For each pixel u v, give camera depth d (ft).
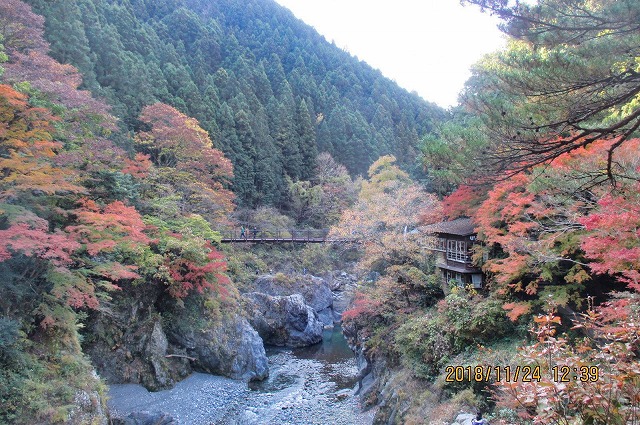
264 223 131.85
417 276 64.69
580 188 27.37
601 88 21.63
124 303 62.54
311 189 153.99
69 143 54.03
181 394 61.77
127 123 111.86
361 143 195.52
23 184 37.99
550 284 47.39
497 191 44.09
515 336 46.80
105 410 44.70
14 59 57.21
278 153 166.20
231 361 71.51
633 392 14.69
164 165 96.58
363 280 86.43
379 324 69.15
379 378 59.82
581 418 15.97
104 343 59.77
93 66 110.01
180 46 197.88
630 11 18.88
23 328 41.50
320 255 133.08
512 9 22.33
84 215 44.93
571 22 21.42
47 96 50.85
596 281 44.91
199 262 70.13
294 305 98.32
